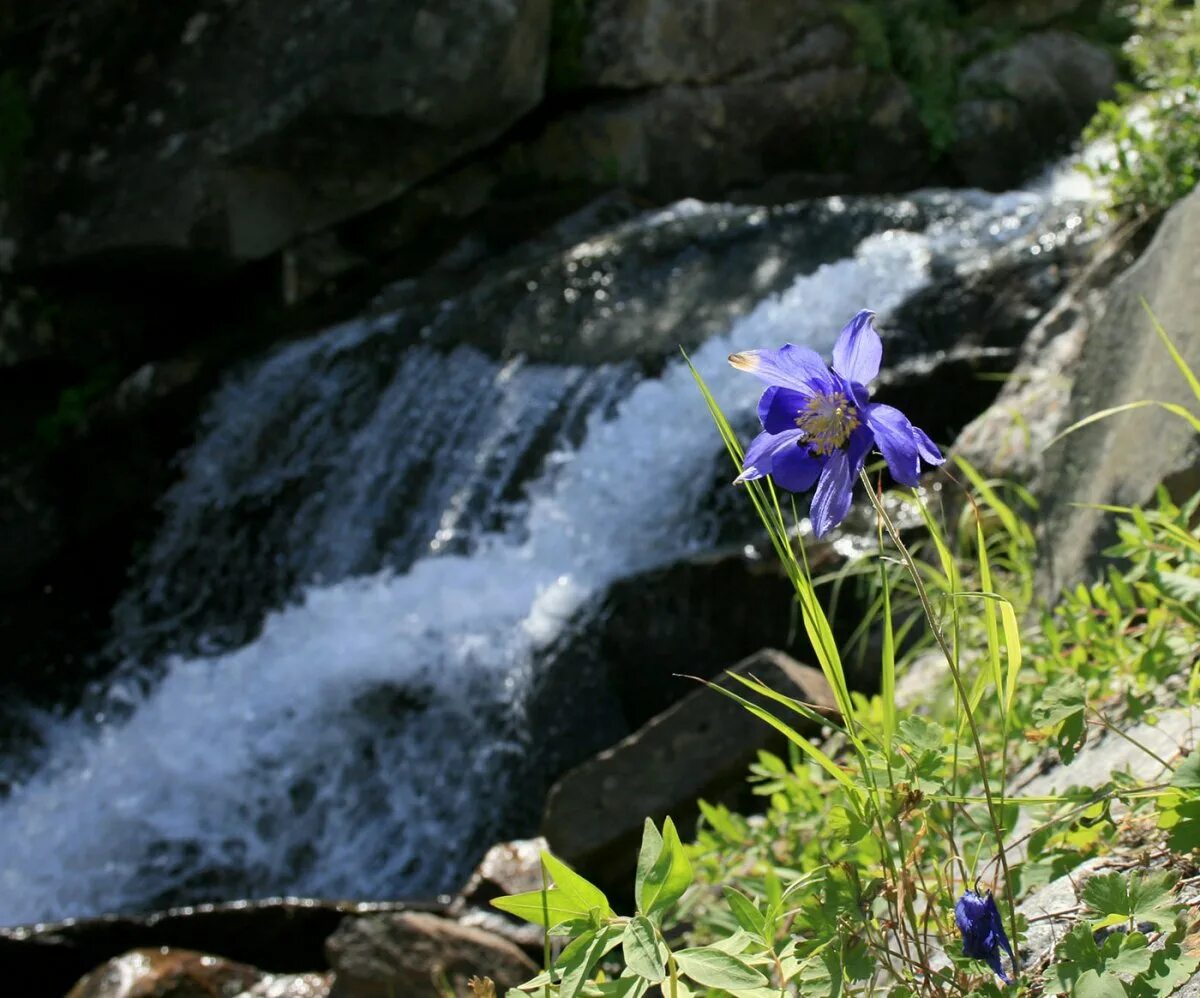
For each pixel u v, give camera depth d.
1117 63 13.13
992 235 8.55
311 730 6.70
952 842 1.72
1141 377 3.79
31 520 9.77
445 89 10.11
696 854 3.09
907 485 1.34
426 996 3.89
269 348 9.88
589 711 6.03
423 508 8.27
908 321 7.80
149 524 9.50
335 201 10.52
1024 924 1.58
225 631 8.59
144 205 10.12
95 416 10.00
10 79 10.55
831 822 1.64
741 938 1.51
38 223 10.34
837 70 11.86
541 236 10.54
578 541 7.37
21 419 10.41
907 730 1.67
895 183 12.12
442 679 6.53
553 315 8.88
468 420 8.45
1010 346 7.40
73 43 10.55
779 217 9.45
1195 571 2.55
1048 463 4.38
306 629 7.49
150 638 8.84
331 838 6.38
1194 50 6.87
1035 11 13.36
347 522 8.60
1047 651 2.97
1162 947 1.52
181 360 10.10
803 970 1.52
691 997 1.52
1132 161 7.04
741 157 11.52
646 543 7.20
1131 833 1.89
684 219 9.70
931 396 6.84
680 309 8.62
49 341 10.48
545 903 1.42
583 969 1.38
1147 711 2.42
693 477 7.29
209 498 9.27
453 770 6.23
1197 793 1.57
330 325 10.11
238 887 6.38
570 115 11.09
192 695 7.47
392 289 10.27
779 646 5.65
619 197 10.67
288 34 10.12
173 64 10.32
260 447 9.27
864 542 5.53
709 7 11.27
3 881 6.84
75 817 7.00
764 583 5.71
